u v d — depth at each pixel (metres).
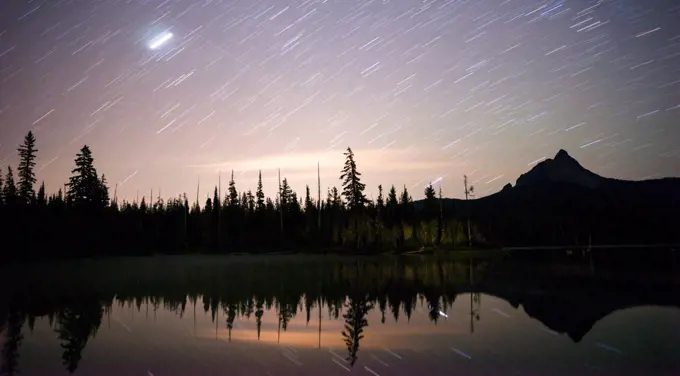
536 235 101.06
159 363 11.67
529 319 16.09
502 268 37.31
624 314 16.52
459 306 19.08
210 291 25.31
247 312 18.75
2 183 58.41
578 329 14.49
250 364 11.53
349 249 68.44
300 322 16.62
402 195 89.75
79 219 59.38
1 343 13.78
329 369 11.09
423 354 12.16
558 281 26.75
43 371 11.11
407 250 69.56
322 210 84.50
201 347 13.20
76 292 25.42
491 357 11.73
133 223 66.88
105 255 56.59
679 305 17.88
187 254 62.88
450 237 79.75
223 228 76.81
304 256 60.44
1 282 31.00
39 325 16.41
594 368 10.72
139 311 19.09
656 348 12.15
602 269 33.78
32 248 50.84
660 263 38.78
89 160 63.69
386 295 22.83
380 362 11.56
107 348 13.12
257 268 41.75
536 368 10.81
